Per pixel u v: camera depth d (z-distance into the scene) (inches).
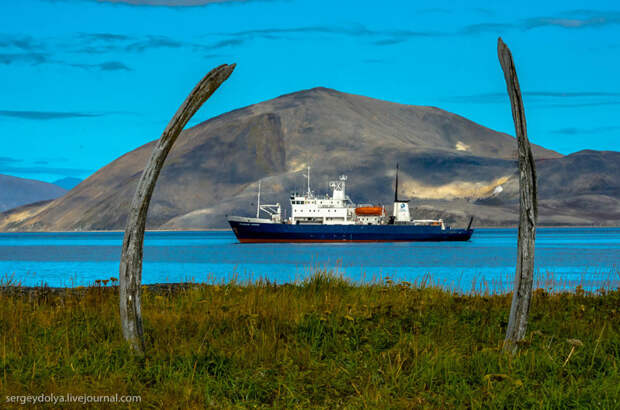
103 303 1268.5
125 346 887.1
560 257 7849.4
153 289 1720.0
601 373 816.3
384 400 726.5
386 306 1165.1
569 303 1353.3
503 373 800.3
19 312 1128.2
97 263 7263.8
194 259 7613.2
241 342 954.1
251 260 7253.9
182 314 1135.0
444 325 1058.7
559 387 755.4
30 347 895.7
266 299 1298.0
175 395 745.0
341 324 1043.3
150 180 917.2
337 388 787.4
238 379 804.0
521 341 897.5
